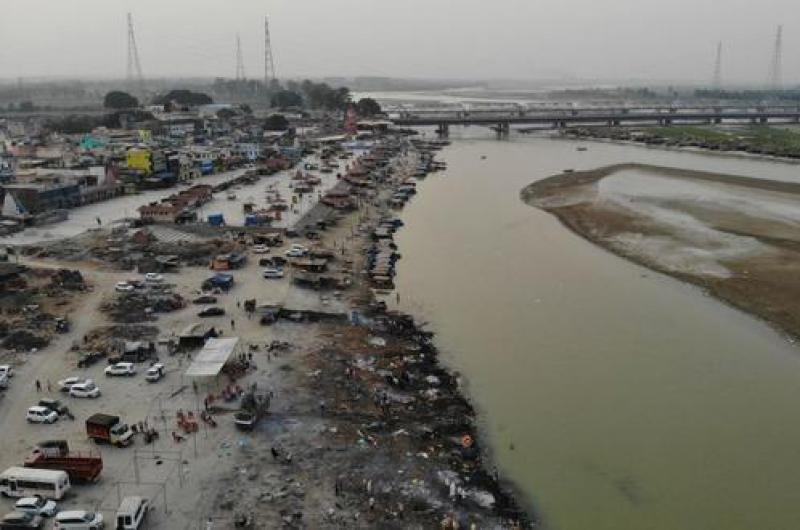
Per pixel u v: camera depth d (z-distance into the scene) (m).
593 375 66.50
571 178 182.12
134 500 42.47
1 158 173.38
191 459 49.75
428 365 67.38
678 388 64.06
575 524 45.19
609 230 124.25
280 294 84.75
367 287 90.56
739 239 116.06
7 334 69.81
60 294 82.19
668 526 45.16
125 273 91.75
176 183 157.00
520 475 50.50
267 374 63.16
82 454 49.75
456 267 101.94
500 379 65.50
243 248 104.12
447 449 53.16
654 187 166.75
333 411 57.44
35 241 105.12
